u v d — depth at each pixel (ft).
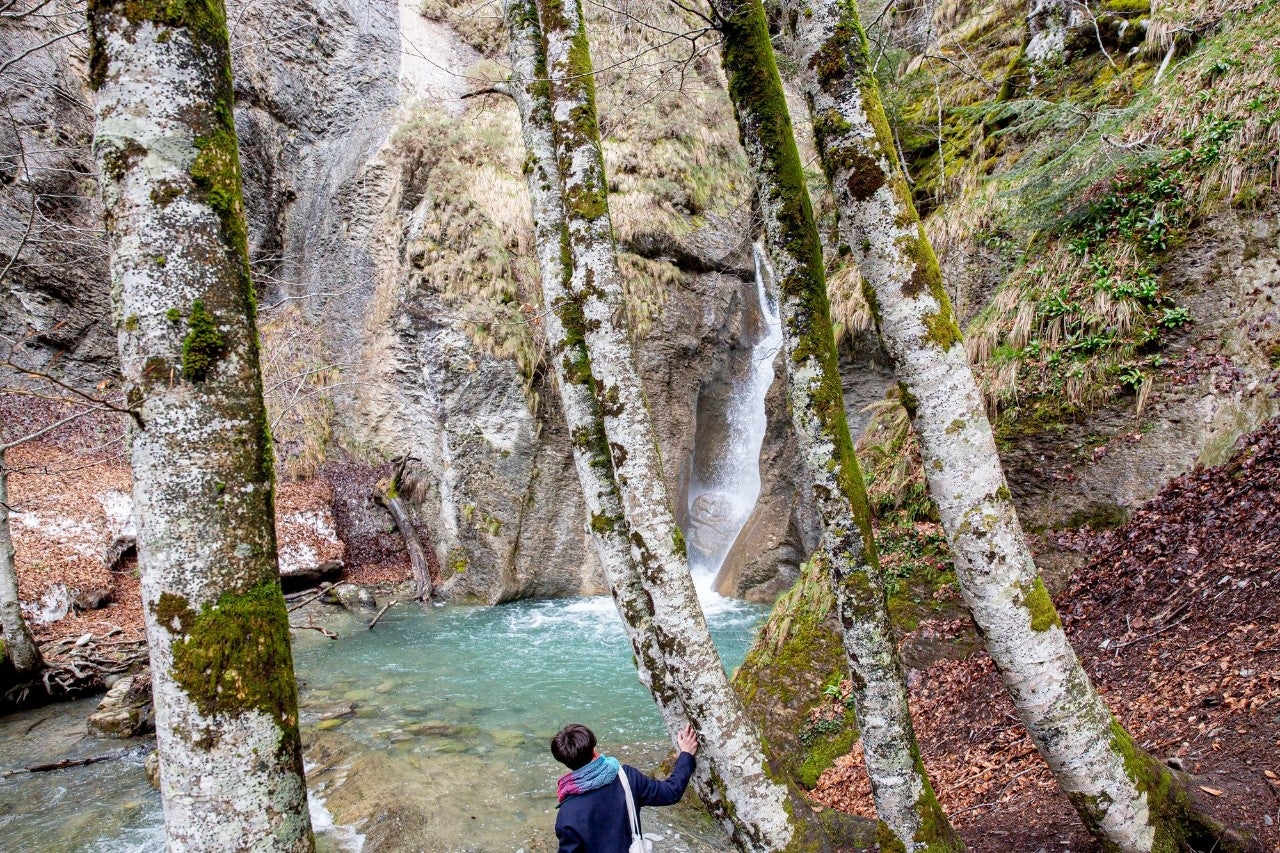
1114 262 21.91
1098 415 20.79
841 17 9.57
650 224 46.26
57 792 19.31
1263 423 17.40
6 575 24.56
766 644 21.20
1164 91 22.74
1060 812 11.46
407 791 18.43
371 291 46.96
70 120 37.81
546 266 12.86
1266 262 19.02
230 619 5.44
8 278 39.60
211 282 5.70
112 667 27.37
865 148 9.37
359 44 53.78
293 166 54.90
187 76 5.74
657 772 18.26
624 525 11.59
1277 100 19.86
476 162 47.26
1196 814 9.02
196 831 5.19
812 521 35.47
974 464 8.81
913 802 9.48
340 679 28.27
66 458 37.81
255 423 5.90
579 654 31.58
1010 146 29.25
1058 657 8.57
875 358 32.07
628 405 10.73
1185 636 14.62
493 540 40.88
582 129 11.87
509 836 16.24
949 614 19.98
